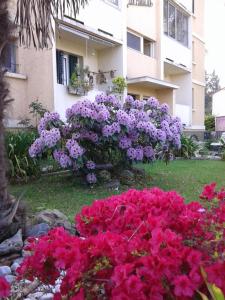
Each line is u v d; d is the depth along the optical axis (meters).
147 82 16.02
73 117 6.70
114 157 7.34
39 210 4.95
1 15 3.46
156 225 1.72
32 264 1.63
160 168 10.23
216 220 1.95
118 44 14.41
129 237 1.75
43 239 1.73
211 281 1.41
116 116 6.90
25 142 7.91
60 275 1.67
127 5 15.09
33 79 11.01
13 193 6.30
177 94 22.30
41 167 8.30
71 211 5.14
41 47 4.20
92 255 1.49
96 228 2.02
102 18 13.34
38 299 2.29
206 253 1.68
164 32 18.83
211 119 31.33
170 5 19.42
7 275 2.77
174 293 1.41
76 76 12.09
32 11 3.80
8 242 3.22
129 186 7.19
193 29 23.02
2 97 3.42
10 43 3.62
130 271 1.38
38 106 10.37
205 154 15.17
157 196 2.21
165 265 1.40
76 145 6.60
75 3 4.47
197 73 23.81
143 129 7.09
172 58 19.55
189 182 7.97
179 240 1.57
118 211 2.07
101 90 14.15
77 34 12.18
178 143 7.87
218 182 8.06
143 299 1.34
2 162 3.43
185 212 2.07
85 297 1.47
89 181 6.95
